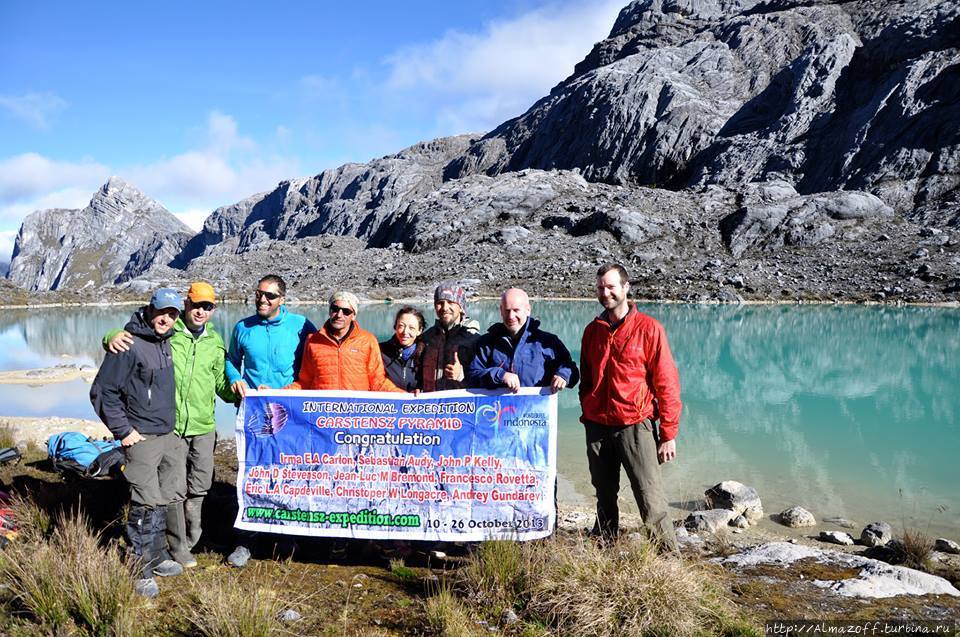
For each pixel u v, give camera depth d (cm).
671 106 11488
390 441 487
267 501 495
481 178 9569
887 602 427
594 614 373
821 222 6212
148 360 431
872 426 1298
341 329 500
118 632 349
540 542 471
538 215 7969
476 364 496
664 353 477
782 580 469
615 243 6738
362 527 487
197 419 471
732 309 4172
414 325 551
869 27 11750
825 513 799
